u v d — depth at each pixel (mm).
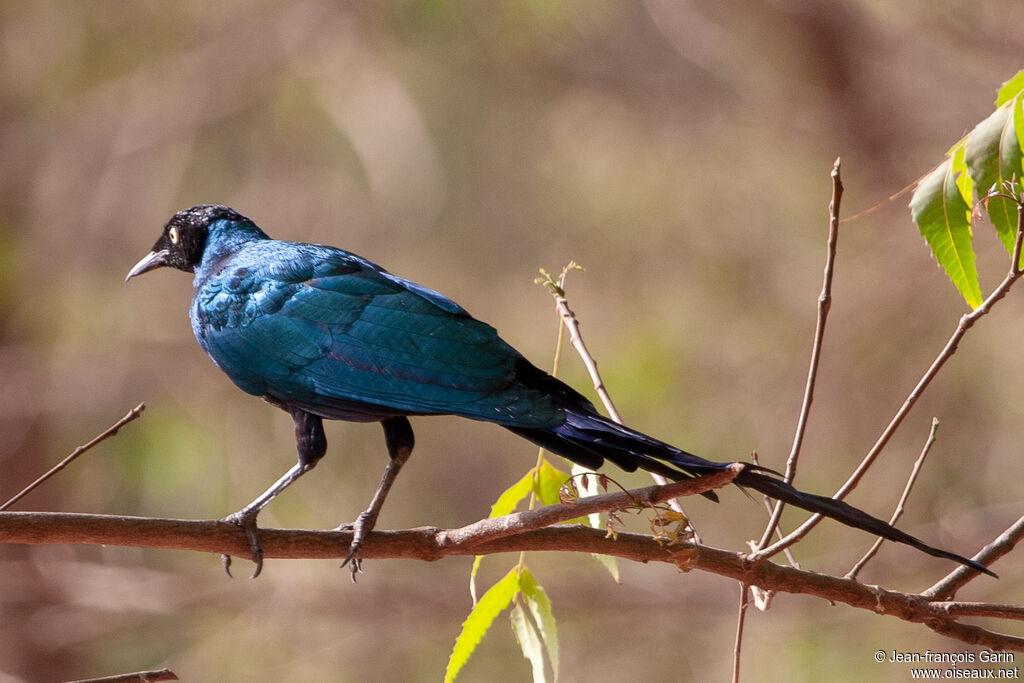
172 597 15367
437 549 6074
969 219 5672
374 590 15430
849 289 14281
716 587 15031
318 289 6910
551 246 16250
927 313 13875
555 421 5801
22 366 16234
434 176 16516
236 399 16484
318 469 16422
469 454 17641
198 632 15938
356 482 16828
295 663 15430
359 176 17281
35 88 16828
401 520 16922
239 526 6055
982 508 13727
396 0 15820
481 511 17344
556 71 15773
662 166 15516
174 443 16062
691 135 15516
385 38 16219
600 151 15680
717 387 14695
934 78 14867
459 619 15398
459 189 16641
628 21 15648
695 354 14867
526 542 6000
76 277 16859
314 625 15641
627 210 15508
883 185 14805
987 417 13797
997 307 13289
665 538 5699
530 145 16312
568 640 15148
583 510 5523
